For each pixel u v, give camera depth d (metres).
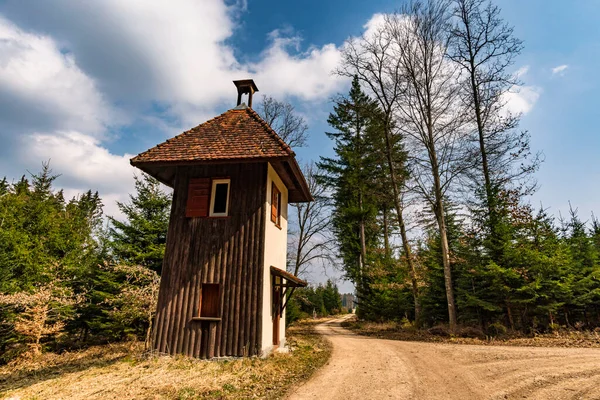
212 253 10.14
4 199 20.55
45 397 6.57
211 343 9.34
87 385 7.26
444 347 12.06
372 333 19.80
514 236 15.16
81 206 38.75
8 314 14.89
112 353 12.29
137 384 7.07
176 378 7.46
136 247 17.31
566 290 13.70
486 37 19.80
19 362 12.96
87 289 17.34
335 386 6.94
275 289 12.14
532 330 14.09
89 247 21.59
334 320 39.44
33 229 20.70
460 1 20.53
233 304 9.63
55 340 15.80
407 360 9.74
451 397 6.11
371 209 28.00
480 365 8.70
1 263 16.03
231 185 10.72
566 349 10.85
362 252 28.75
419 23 20.70
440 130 19.70
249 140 11.12
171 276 10.09
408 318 24.86
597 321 15.09
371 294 25.78
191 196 10.70
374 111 24.28
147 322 15.33
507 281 14.58
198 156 10.33
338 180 30.34
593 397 5.84
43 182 29.17
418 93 20.19
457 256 17.59
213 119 12.85
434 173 19.30
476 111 19.92
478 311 15.82
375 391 6.54
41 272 18.05
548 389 6.36
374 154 27.36
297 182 13.38
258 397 6.20
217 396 6.23
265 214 10.34
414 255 19.97
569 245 16.09
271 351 10.52
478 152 19.25
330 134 31.91
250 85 14.22
